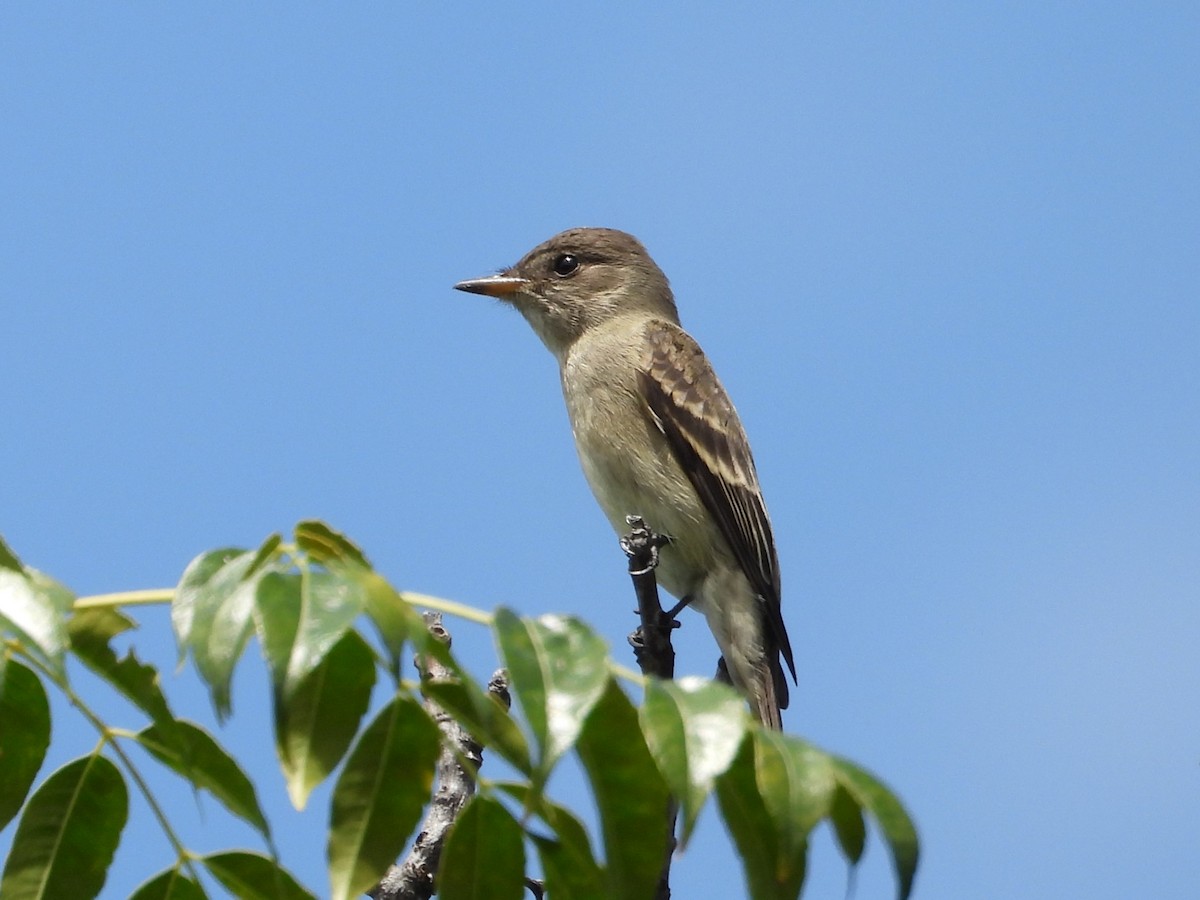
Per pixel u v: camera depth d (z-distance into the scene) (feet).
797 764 14.25
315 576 14.52
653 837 15.47
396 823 16.67
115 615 16.30
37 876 17.30
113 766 17.40
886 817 14.07
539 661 13.91
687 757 13.92
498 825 16.89
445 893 16.87
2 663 16.22
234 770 16.67
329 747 16.01
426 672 16.42
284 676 13.80
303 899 17.22
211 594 14.42
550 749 13.41
